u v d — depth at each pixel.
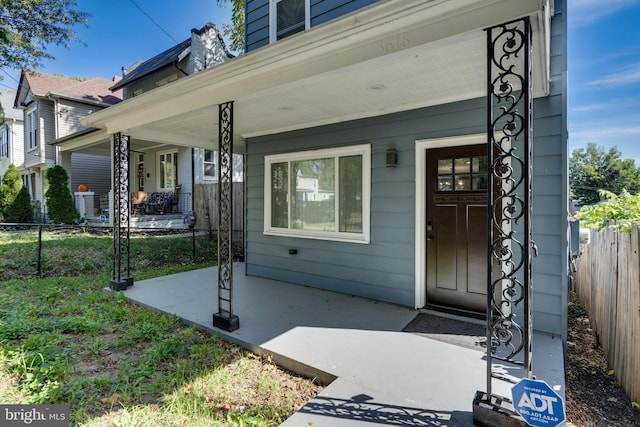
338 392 2.33
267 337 3.25
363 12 2.31
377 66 2.61
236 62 3.04
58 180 11.50
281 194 5.60
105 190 15.11
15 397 2.38
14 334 3.33
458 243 3.92
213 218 10.62
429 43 2.23
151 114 4.34
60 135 12.99
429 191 4.10
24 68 10.85
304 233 5.24
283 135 5.45
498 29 2.08
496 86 3.17
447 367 2.67
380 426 1.99
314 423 2.02
